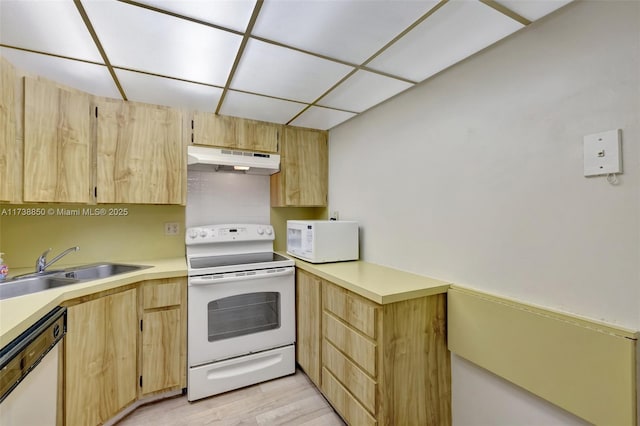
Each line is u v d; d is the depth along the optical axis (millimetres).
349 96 1902
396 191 1939
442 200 1610
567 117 1092
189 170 2480
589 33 1030
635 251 935
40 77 1629
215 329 1999
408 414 1423
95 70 1548
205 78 1646
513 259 1272
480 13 1105
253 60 1443
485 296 1350
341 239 2174
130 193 1973
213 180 2598
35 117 1605
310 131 2652
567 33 1087
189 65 1496
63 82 1692
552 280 1140
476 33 1237
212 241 2398
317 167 2682
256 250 2621
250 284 2072
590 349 994
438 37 1261
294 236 2387
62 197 1715
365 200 2238
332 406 1832
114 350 1642
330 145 2709
